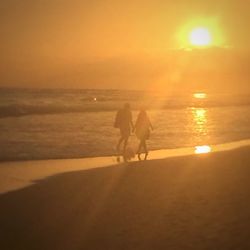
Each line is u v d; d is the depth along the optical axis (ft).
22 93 244.01
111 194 31.60
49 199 30.73
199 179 35.70
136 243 21.04
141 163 45.73
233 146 64.23
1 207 28.60
